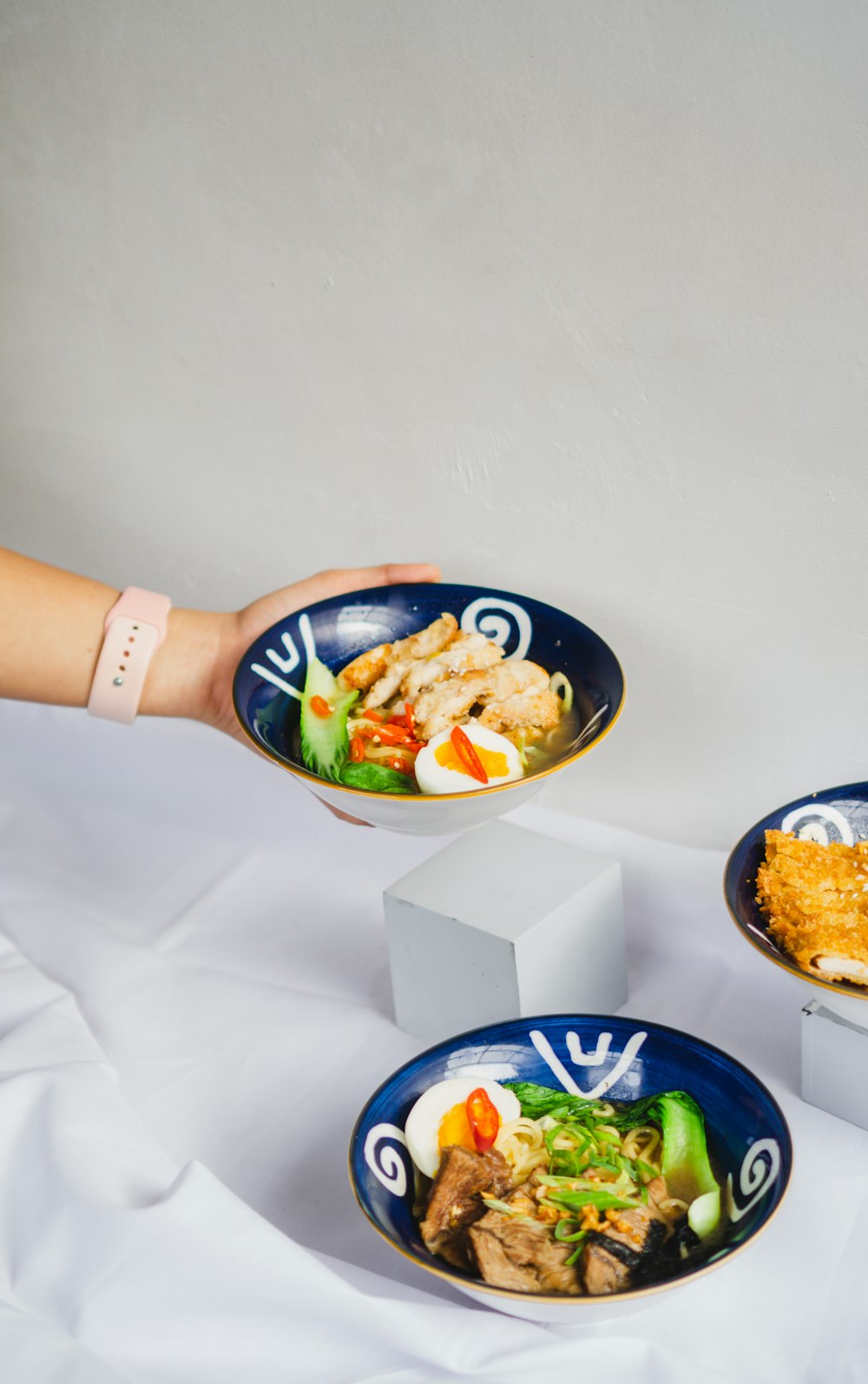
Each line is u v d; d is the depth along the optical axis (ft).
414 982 3.18
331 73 3.36
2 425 4.80
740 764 3.55
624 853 3.72
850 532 3.07
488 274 3.34
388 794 2.61
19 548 5.07
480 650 3.25
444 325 3.50
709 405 3.13
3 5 3.92
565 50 2.96
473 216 3.29
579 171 3.07
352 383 3.79
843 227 2.77
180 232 3.93
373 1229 2.72
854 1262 2.49
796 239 2.84
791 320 2.92
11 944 3.49
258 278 3.83
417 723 3.10
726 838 3.69
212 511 4.40
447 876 3.20
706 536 3.29
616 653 3.62
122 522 4.69
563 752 2.95
